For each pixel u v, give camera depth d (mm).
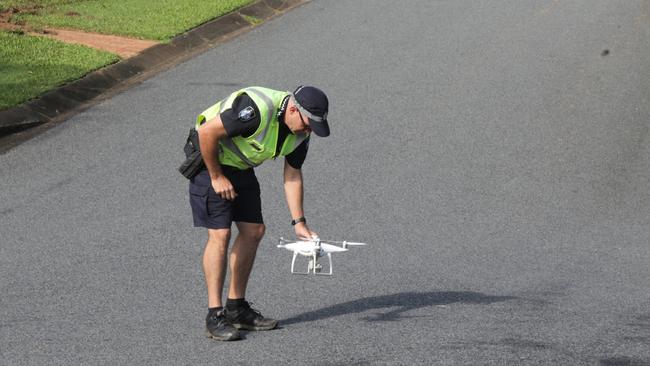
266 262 23391
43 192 28922
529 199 30219
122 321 18406
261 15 51219
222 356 16000
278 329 17766
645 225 28469
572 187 31422
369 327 17812
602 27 48531
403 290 21141
